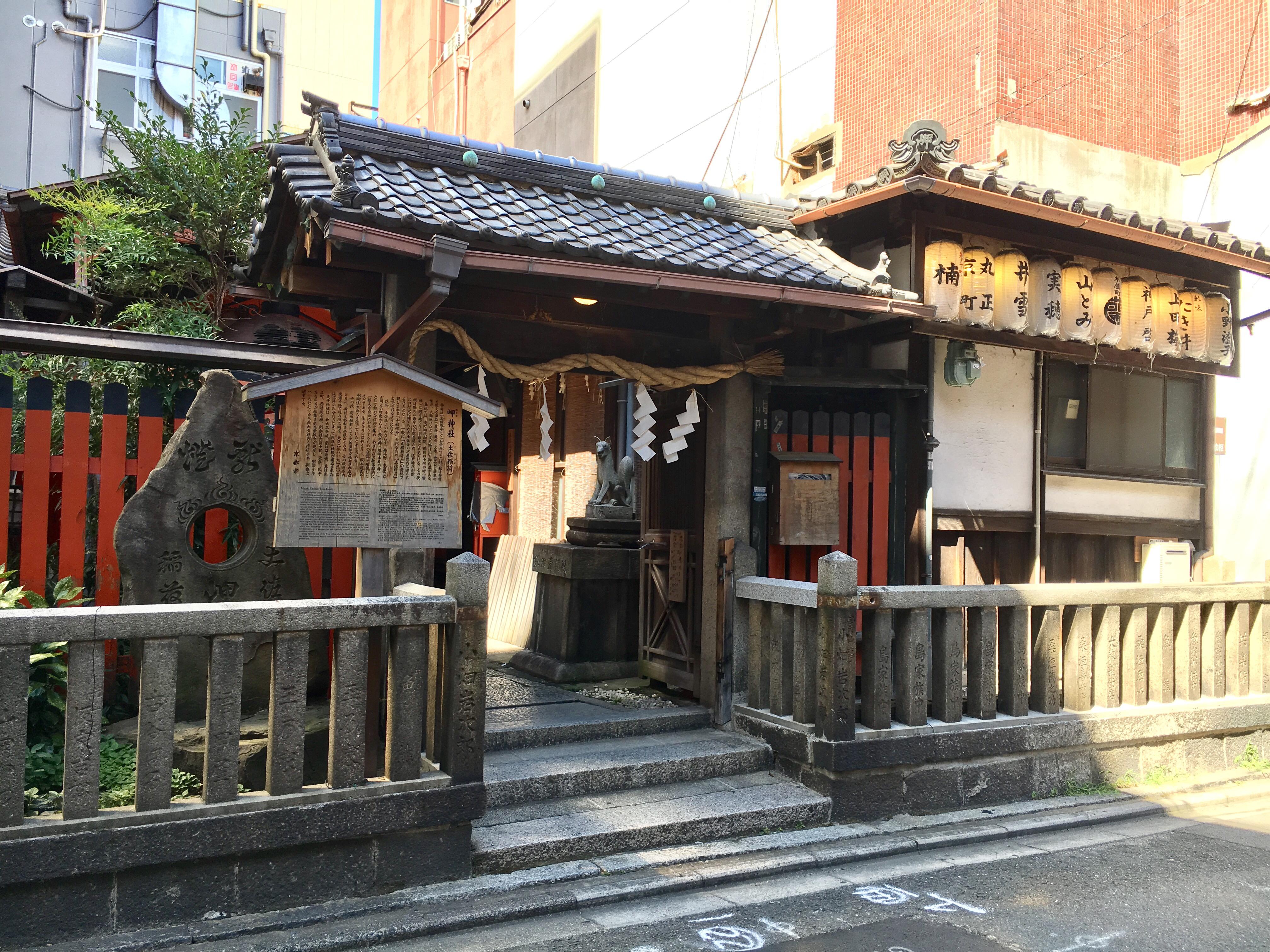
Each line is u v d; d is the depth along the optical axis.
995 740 6.40
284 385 4.73
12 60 20.11
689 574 7.64
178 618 4.04
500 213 5.80
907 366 7.70
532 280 5.88
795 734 6.21
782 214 7.61
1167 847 5.80
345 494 4.96
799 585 6.30
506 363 6.24
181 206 10.77
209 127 11.41
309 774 5.06
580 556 8.48
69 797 3.84
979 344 8.02
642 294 6.23
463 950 4.15
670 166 15.01
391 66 26.02
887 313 6.73
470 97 21.80
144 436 6.03
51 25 20.58
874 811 6.01
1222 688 7.44
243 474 5.60
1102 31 10.56
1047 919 4.65
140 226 10.77
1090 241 8.07
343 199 5.03
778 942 4.32
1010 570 8.55
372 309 7.81
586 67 17.44
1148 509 9.38
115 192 11.17
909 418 7.79
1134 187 10.59
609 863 5.07
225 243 10.75
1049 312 7.69
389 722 4.61
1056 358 8.67
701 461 7.42
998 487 8.38
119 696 5.90
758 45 13.31
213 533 6.12
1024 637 6.59
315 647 5.75
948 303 7.18
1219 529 9.91
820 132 12.05
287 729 4.31
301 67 24.97
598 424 10.84
